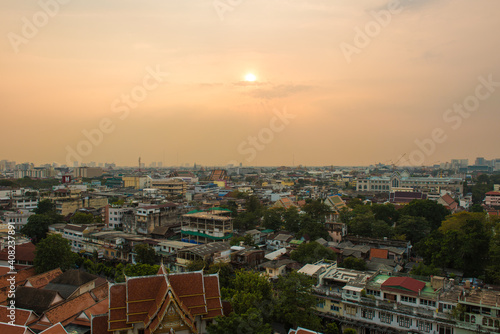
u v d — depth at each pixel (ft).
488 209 558.56
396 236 359.05
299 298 199.11
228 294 213.87
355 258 284.41
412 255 352.69
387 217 440.86
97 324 167.22
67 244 305.12
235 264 288.30
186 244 338.54
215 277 183.73
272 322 215.31
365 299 204.85
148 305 168.45
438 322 181.57
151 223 412.16
